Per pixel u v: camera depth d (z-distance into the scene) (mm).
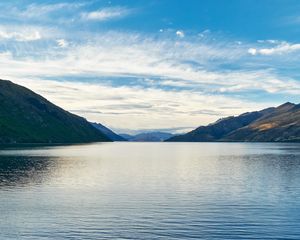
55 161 150625
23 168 116000
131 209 54125
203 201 60062
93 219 48188
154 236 41031
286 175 97875
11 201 60000
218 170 115438
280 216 49406
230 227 44344
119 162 153000
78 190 71688
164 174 102625
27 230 43094
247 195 65625
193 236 40969
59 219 48125
